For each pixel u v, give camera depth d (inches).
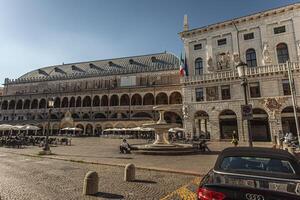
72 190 319.9
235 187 153.8
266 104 1307.8
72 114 2319.1
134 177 386.3
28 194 298.7
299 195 143.3
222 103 1441.9
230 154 212.7
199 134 1590.8
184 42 1699.1
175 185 346.3
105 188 328.5
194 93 1558.8
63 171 471.2
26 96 2561.5
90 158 665.0
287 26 1352.1
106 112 2203.5
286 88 1278.3
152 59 2440.9
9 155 802.8
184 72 1631.4
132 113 2134.6
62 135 2066.9
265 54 1379.2
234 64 1471.5
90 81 2465.6
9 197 284.7
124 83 2332.7
